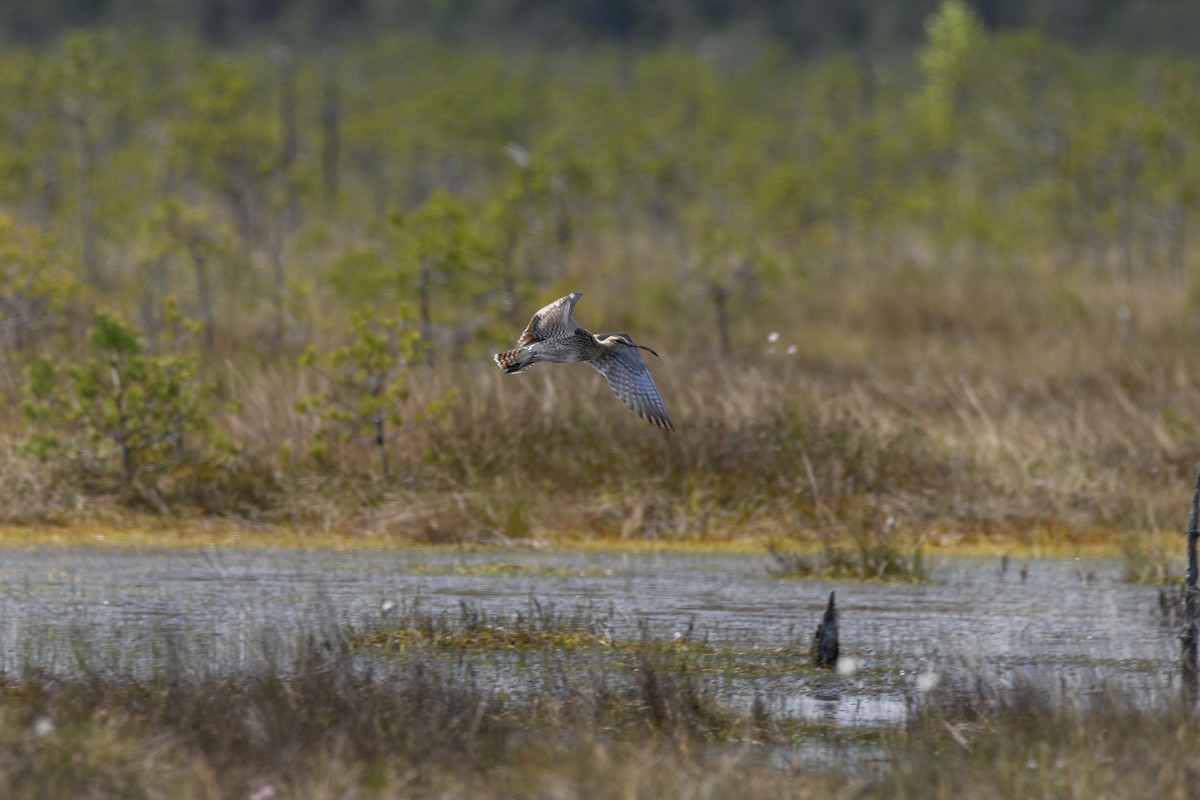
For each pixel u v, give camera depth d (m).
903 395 58.47
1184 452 53.00
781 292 81.00
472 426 50.47
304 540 46.56
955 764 26.02
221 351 57.44
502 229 67.25
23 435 49.94
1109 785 24.83
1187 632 34.34
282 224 84.75
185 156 94.94
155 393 47.97
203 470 49.00
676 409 52.12
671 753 26.28
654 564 44.56
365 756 25.53
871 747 28.62
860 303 81.62
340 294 65.94
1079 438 53.78
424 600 39.47
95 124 105.62
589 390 52.56
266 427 50.31
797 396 53.88
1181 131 103.00
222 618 37.06
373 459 49.78
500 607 38.91
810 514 48.94
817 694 32.09
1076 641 36.53
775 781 25.09
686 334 74.25
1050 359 66.44
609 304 79.88
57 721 26.81
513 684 31.94
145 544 45.44
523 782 24.53
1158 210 102.19
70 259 71.75
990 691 30.45
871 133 123.06
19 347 56.28
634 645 35.44
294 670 30.72
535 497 48.53
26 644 34.19
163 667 32.00
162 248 69.44
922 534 47.50
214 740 25.81
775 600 40.44
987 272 90.31
